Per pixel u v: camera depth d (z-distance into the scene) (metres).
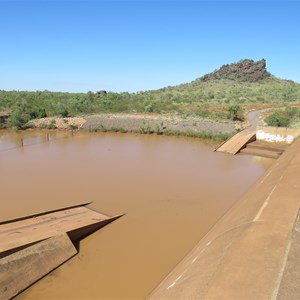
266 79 137.25
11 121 47.16
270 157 29.42
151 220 15.31
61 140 38.25
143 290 10.09
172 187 20.34
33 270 10.33
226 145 32.88
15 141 37.56
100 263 11.45
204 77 143.62
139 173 23.45
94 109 60.25
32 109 54.56
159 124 45.19
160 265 11.45
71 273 10.80
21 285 9.73
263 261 4.63
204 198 18.45
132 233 13.91
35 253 10.77
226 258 4.90
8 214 15.76
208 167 25.67
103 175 22.78
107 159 27.83
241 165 26.55
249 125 43.25
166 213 16.19
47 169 24.25
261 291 3.96
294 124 41.97
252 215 6.69
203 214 16.14
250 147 32.31
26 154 29.75
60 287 10.05
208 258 5.78
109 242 13.05
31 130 46.53
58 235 12.09
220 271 4.55
